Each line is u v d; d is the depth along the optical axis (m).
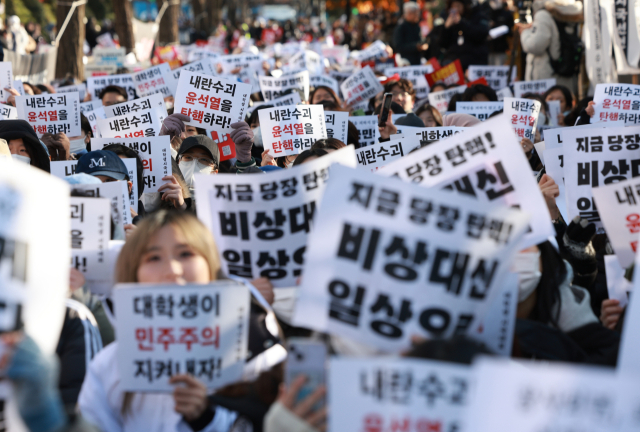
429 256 2.44
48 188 2.20
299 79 10.77
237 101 7.57
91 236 3.39
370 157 5.98
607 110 7.33
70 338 3.05
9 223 2.11
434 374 1.95
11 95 10.12
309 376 2.30
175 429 2.63
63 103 8.20
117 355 2.58
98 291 3.42
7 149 5.24
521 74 14.66
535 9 12.93
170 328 2.57
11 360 1.90
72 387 2.92
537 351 3.10
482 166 3.17
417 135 6.61
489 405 1.73
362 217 2.47
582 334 3.25
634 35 10.34
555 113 9.76
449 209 2.45
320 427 2.17
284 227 3.34
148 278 2.75
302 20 51.56
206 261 2.82
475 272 2.44
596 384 1.70
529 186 3.12
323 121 6.95
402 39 19.50
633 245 3.23
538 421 1.71
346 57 22.86
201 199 3.36
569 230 3.95
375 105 10.48
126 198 4.16
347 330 2.45
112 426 2.65
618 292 3.47
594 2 11.08
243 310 2.62
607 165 4.27
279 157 7.58
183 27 47.47
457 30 16.12
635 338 2.31
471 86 9.63
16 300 2.11
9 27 26.22
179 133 7.13
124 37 21.61
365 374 1.97
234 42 37.25
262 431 2.58
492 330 2.86
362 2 62.66
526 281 3.29
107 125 7.16
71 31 18.53
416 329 2.43
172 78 10.80
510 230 2.45
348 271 2.46
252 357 2.78
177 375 2.51
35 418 1.88
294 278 3.36
